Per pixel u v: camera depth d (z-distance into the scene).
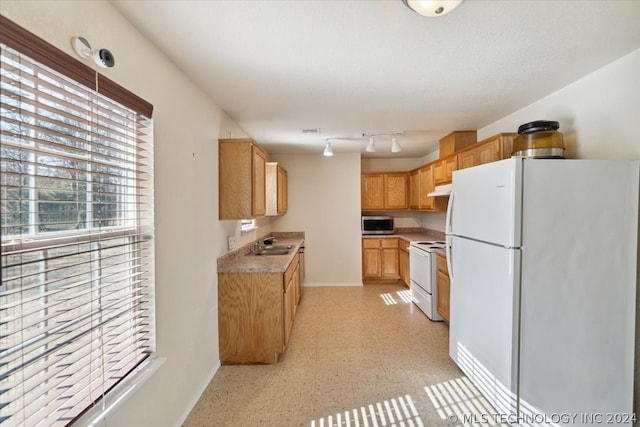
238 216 2.49
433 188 4.05
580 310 1.71
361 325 3.33
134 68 1.38
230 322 2.48
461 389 2.12
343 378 2.27
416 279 3.98
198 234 2.07
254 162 2.58
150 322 1.49
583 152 2.06
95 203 1.12
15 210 0.88
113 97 1.19
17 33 0.81
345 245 5.02
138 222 1.44
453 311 2.40
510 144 2.50
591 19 1.39
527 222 1.68
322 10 1.30
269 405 1.97
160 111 1.60
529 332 1.69
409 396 2.05
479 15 1.35
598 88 1.95
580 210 1.70
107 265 1.20
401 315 3.64
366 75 1.98
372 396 2.05
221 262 2.51
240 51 1.64
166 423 1.61
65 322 1.00
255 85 2.11
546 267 1.69
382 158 5.50
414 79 2.05
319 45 1.60
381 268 5.11
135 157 1.41
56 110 0.97
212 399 2.03
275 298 2.47
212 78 1.97
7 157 0.84
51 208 0.99
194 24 1.38
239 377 2.30
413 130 3.43
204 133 2.21
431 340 2.94
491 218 1.88
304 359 2.57
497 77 2.03
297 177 4.99
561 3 1.28
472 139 3.49
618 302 1.72
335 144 4.17
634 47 1.67
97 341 1.15
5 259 0.84
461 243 2.26
